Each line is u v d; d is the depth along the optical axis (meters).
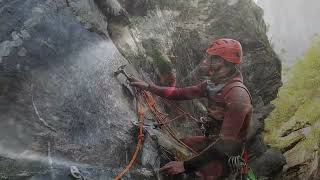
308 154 6.07
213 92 3.16
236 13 5.76
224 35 5.61
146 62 4.28
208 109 3.25
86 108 2.90
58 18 3.04
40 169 2.48
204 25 5.48
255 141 4.52
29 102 2.66
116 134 2.97
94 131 2.86
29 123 2.61
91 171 2.64
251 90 5.76
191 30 5.28
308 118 6.41
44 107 2.70
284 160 5.00
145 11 4.88
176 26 5.17
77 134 2.76
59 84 2.83
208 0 5.72
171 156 3.31
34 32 2.86
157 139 3.27
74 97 2.87
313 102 6.57
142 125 3.17
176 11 5.33
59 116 2.73
